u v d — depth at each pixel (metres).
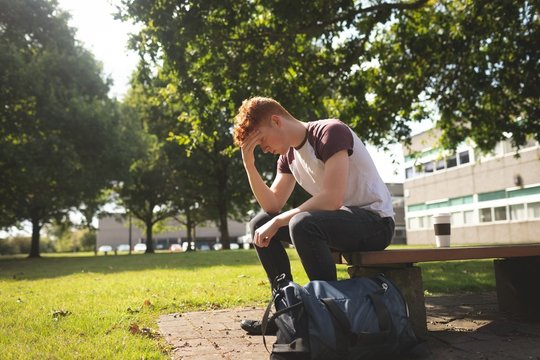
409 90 9.41
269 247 2.80
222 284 5.53
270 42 7.42
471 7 8.87
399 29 9.09
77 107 21.53
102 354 2.29
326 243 2.29
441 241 2.88
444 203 30.88
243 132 2.58
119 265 11.51
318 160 2.45
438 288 4.91
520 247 2.64
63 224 32.94
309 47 8.33
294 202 26.61
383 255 2.30
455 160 29.88
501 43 9.35
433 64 9.28
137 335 2.80
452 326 2.99
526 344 2.43
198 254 17.19
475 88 9.70
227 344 2.63
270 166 25.66
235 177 28.59
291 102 7.69
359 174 2.46
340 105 9.65
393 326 2.01
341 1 7.12
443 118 10.58
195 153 28.38
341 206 2.50
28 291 5.63
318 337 1.88
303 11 7.04
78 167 22.55
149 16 6.77
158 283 5.77
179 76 7.25
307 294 1.98
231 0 6.89
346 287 2.06
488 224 27.23
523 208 24.86
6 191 23.19
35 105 20.05
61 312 3.62
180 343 2.66
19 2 18.47
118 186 32.66
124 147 23.89
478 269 7.12
